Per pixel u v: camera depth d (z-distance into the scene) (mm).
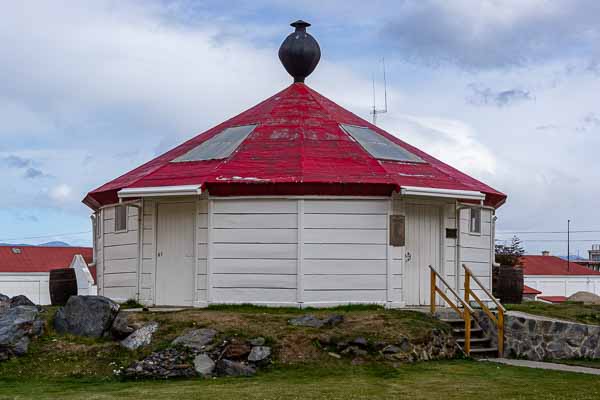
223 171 18984
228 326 15820
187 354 14766
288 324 16141
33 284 48500
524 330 17094
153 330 15734
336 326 16172
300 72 24047
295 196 18422
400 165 20219
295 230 18422
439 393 12500
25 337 15477
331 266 18438
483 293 21656
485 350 17031
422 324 16641
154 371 14336
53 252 51312
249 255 18594
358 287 18531
